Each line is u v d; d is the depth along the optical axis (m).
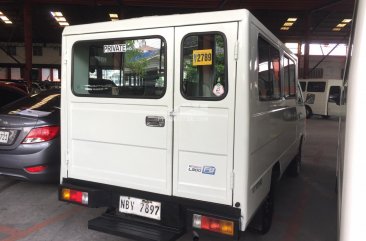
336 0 19.06
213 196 3.05
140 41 3.35
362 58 1.66
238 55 2.90
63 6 20.44
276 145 4.23
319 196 5.70
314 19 24.66
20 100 5.70
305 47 22.50
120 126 3.45
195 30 3.06
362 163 1.62
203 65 3.05
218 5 19.12
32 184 5.74
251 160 3.06
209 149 3.04
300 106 6.32
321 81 19.11
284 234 4.23
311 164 7.97
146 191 3.35
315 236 4.18
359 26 1.71
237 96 2.92
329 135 12.73
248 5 19.86
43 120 4.80
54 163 4.85
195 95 3.10
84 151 3.68
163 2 18.64
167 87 3.19
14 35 30.69
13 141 4.75
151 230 3.22
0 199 5.07
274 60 4.03
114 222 3.41
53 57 34.09
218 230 2.95
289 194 5.79
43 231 4.11
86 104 3.63
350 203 1.63
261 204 3.53
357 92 1.66
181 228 3.21
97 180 3.62
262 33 3.36
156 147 3.28
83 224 4.32
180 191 3.19
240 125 2.92
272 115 3.90
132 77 3.42
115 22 3.44
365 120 1.63
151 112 3.29
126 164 3.45
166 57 3.19
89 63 3.64
